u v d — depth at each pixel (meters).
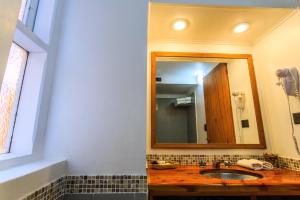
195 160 1.49
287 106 1.39
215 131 1.59
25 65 0.90
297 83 1.28
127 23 1.09
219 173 1.34
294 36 1.34
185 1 1.26
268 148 1.55
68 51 1.02
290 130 1.36
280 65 1.46
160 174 1.15
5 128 0.80
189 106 1.62
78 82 0.98
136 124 0.95
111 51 1.04
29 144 0.82
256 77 1.70
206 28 1.53
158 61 1.68
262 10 1.32
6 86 0.80
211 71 1.70
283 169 1.34
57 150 0.90
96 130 0.93
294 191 0.96
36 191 0.65
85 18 1.08
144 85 1.01
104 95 0.98
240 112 1.65
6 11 0.42
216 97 1.65
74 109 0.95
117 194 0.87
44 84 0.90
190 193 0.93
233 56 1.73
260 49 1.68
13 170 0.65
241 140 1.59
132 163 0.91
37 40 0.85
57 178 0.80
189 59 1.71
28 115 0.85
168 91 1.63
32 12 0.95
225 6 1.28
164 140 1.53
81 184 0.87
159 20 1.42
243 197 0.95
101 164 0.90
